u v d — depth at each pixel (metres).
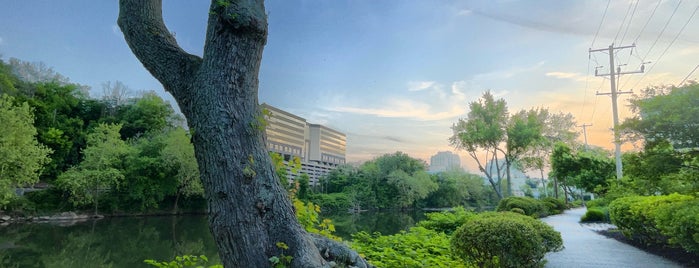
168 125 48.16
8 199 23.83
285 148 60.53
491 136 28.61
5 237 19.89
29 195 29.38
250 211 2.76
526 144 28.20
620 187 14.72
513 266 5.17
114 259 15.27
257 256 2.69
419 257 6.02
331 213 47.78
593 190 23.69
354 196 53.28
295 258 2.72
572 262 8.26
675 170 7.84
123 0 3.37
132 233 23.25
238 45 3.01
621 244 10.92
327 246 3.37
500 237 5.22
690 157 7.62
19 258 15.05
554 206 26.97
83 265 14.19
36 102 34.94
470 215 11.94
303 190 48.22
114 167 33.06
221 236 2.76
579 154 25.14
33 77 45.69
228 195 2.76
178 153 35.09
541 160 30.03
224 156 2.80
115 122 43.56
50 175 34.81
